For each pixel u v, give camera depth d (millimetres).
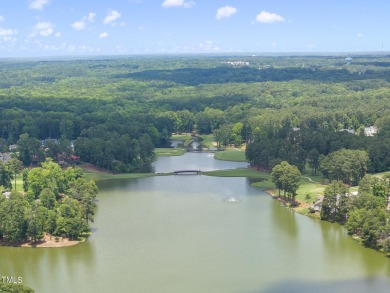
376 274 183000
